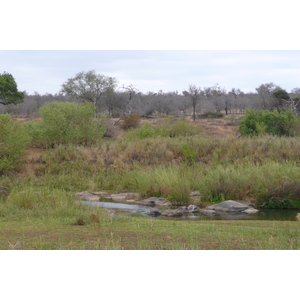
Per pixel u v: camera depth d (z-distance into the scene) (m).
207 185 13.98
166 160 19.69
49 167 18.23
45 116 22.56
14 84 48.31
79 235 7.46
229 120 52.09
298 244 6.72
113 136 34.72
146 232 7.79
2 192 14.62
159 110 62.31
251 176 14.14
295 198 12.87
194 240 7.05
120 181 17.06
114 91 57.91
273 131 33.00
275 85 67.44
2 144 17.41
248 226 9.04
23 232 7.67
